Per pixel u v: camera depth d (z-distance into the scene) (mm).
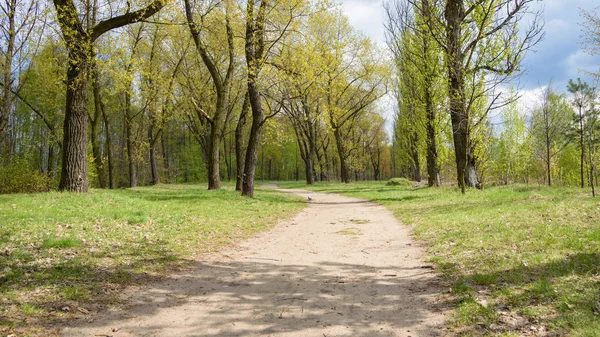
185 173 59094
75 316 4352
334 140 54031
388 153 81000
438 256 7070
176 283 5844
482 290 4945
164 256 7297
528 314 4043
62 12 13227
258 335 3965
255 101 19781
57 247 7094
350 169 56500
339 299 5086
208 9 18141
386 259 7297
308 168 42562
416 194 20281
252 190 20469
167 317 4457
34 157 36781
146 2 14648
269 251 8258
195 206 14758
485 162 25969
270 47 18641
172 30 25172
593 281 4602
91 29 13969
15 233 7773
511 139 33406
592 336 3340
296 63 18766
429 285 5508
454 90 17625
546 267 5379
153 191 22875
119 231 8969
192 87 28750
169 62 29000
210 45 23281
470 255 6727
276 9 17922
